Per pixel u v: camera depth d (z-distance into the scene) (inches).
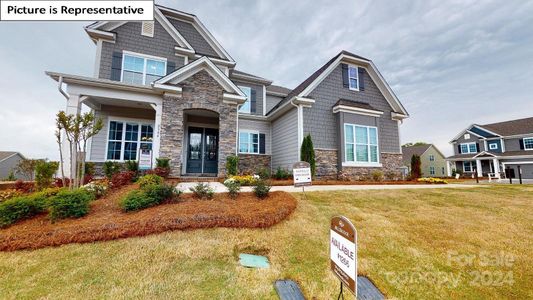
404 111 577.6
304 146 446.9
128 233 151.7
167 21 496.7
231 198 238.2
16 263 121.0
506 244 165.2
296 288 111.0
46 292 100.0
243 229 173.2
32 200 180.7
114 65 444.8
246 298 101.1
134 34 473.4
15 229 154.0
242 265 130.6
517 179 1010.1
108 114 427.8
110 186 268.1
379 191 327.6
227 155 409.4
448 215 231.1
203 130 501.4
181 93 393.1
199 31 574.6
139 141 443.8
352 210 234.4
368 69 572.1
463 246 161.0
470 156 1274.6
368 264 135.9
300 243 159.6
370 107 526.6
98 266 120.6
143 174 331.9
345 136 488.1
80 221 167.8
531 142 1098.7
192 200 224.8
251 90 631.8
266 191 249.8
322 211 225.8
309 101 478.0
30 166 513.7
